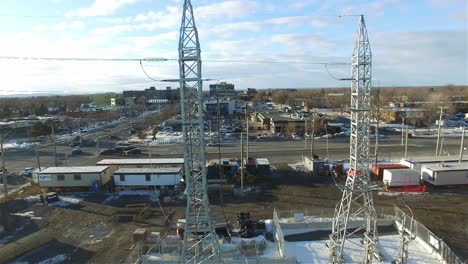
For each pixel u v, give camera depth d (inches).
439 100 6043.3
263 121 3818.9
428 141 2918.3
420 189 1654.8
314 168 1963.6
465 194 1598.2
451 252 971.9
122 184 1744.6
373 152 2492.6
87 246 1157.1
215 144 2957.7
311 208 1454.2
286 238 1194.0
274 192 1679.4
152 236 1175.0
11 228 1315.2
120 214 1422.2
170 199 1585.9
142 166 1907.0
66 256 1088.8
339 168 1936.5
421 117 3828.7
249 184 1809.8
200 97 880.9
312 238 1190.3
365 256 997.8
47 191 1745.8
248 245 1096.8
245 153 2539.4
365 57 936.3
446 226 1248.2
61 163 2400.3
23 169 2250.2
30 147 3048.7
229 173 1930.4
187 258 1021.8
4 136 3543.3
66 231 1280.8
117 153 2694.4
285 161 2287.2
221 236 1195.3
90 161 2444.6
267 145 2874.0
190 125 895.1
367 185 974.4
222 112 4975.4
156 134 3607.3
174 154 2623.0
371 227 1053.8
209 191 1678.2
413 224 1188.5
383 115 4207.7
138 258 1037.2
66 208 1517.0
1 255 1051.3
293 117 3858.3
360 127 959.6
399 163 2032.5
